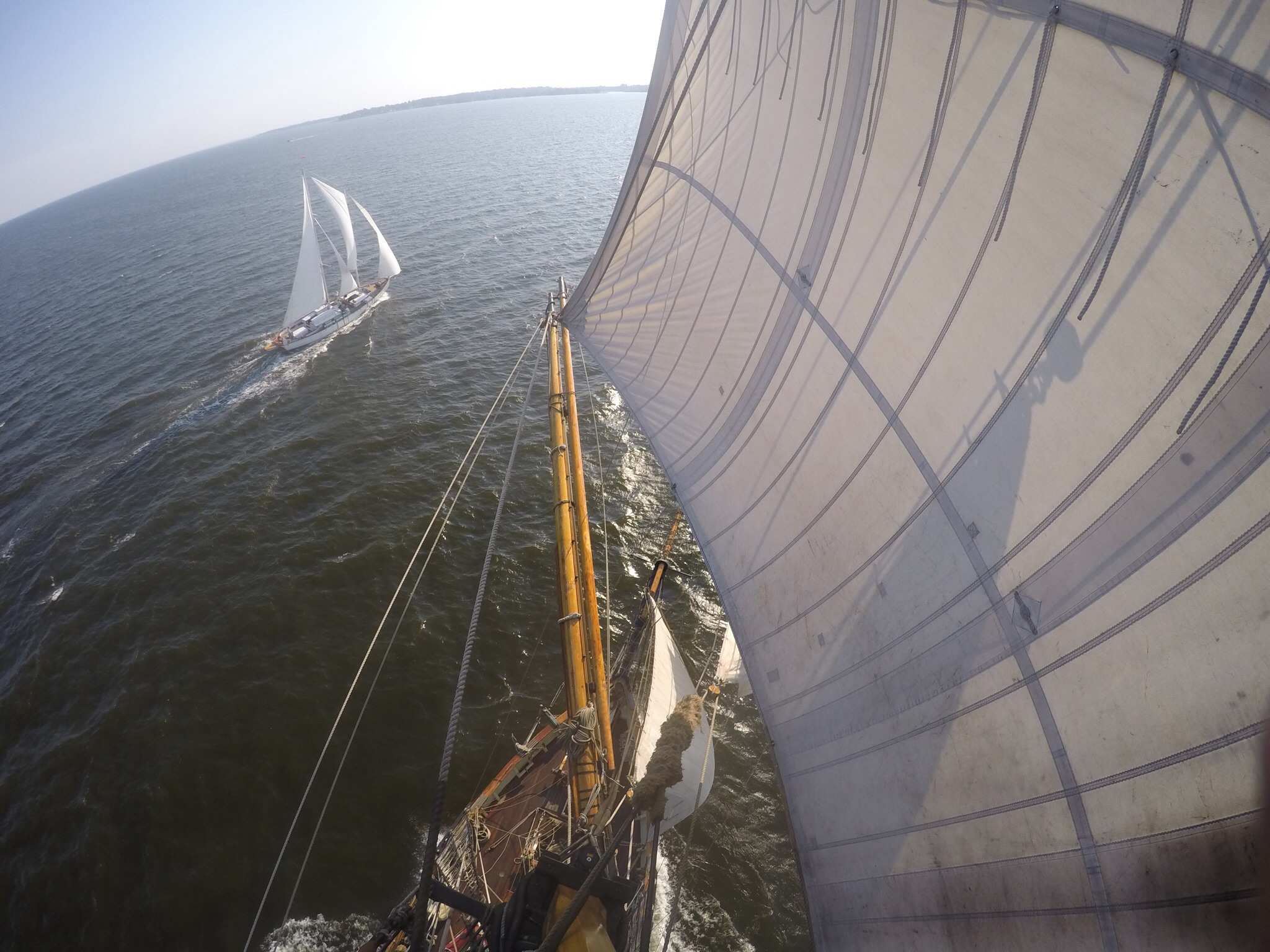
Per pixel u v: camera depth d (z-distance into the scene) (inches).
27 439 1991.9
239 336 2443.4
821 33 483.8
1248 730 189.8
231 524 1382.9
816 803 375.6
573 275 2662.4
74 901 791.1
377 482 1471.5
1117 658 234.5
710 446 569.6
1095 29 260.8
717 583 523.2
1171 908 208.7
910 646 334.6
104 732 977.5
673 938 746.2
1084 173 267.1
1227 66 208.8
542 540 1266.0
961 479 318.7
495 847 624.7
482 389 1846.7
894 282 389.4
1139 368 238.5
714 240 626.8
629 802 372.2
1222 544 203.5
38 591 1310.3
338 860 805.2
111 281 3875.5
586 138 7736.2
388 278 2652.6
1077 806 243.1
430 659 1042.1
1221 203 213.2
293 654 1066.1
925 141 373.1
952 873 287.1
